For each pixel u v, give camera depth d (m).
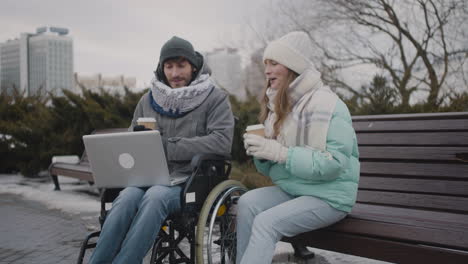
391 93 6.75
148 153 2.62
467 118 3.18
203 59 3.17
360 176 3.43
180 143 2.90
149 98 3.18
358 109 6.79
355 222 2.40
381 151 3.42
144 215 2.48
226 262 2.89
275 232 2.36
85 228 4.75
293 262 3.44
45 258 3.72
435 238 2.12
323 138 2.39
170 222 2.78
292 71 2.62
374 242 2.31
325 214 2.40
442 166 3.12
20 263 3.59
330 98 2.47
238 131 6.93
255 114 7.18
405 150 3.31
